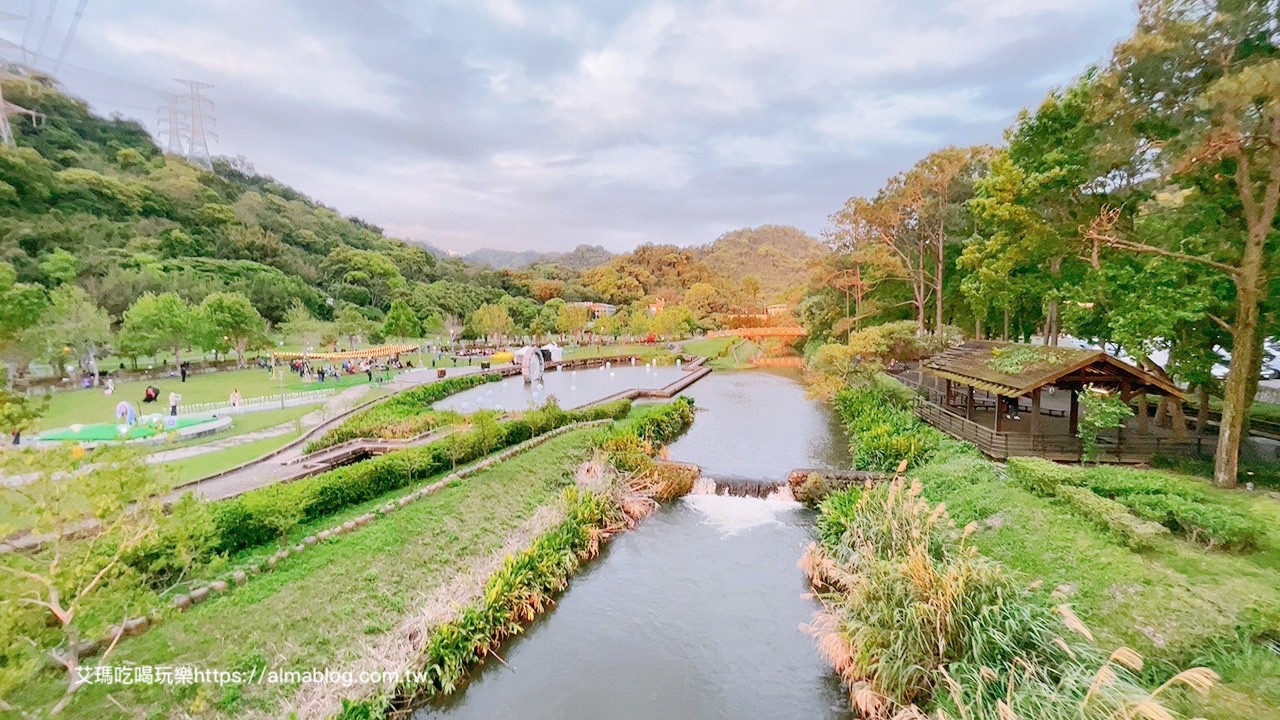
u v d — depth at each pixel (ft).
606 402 135.74
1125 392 74.28
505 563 56.34
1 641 26.40
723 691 46.39
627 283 501.56
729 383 203.41
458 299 369.91
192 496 37.68
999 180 89.71
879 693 40.52
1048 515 55.98
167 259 275.39
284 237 400.88
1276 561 45.55
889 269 171.42
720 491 88.79
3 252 203.21
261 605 45.68
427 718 42.83
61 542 33.55
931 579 42.04
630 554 69.56
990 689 34.58
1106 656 35.86
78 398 129.90
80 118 373.61
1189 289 65.46
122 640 39.75
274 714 36.94
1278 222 66.18
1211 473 67.51
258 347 203.21
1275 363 116.98
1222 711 31.76
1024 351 85.87
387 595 50.42
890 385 134.10
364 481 69.31
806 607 58.29
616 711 44.16
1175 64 59.21
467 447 84.84
